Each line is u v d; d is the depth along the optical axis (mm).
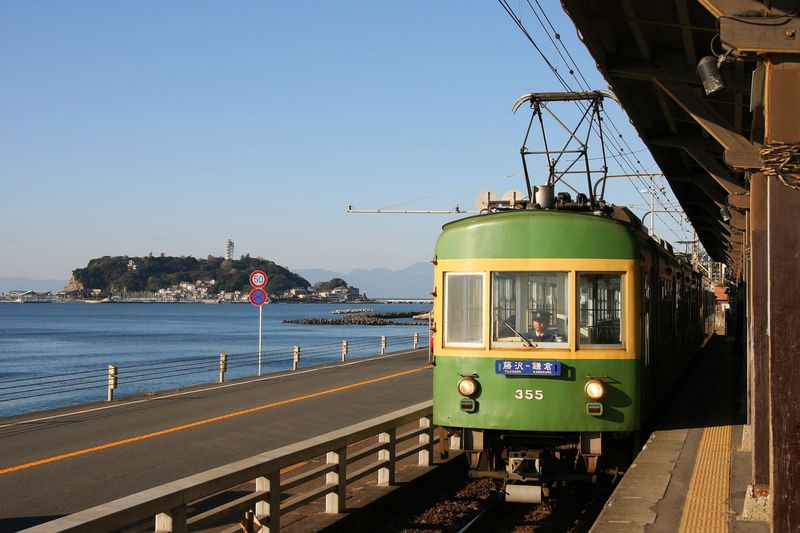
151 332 107562
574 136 13422
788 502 5461
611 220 10320
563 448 10203
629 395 10070
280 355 58438
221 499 10320
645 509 8086
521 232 10234
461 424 10203
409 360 32344
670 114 12930
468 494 11742
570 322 10047
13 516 9141
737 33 5305
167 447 13430
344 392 21172
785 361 5500
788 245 5496
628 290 10195
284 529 8180
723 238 26828
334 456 8812
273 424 15828
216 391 21672
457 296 10406
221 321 154375
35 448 13344
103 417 16859
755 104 6152
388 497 9883
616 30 10148
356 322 127312
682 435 12133
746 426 11062
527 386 10039
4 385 42781
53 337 95000
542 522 10516
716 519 7719
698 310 26234
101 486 10633
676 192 21062
